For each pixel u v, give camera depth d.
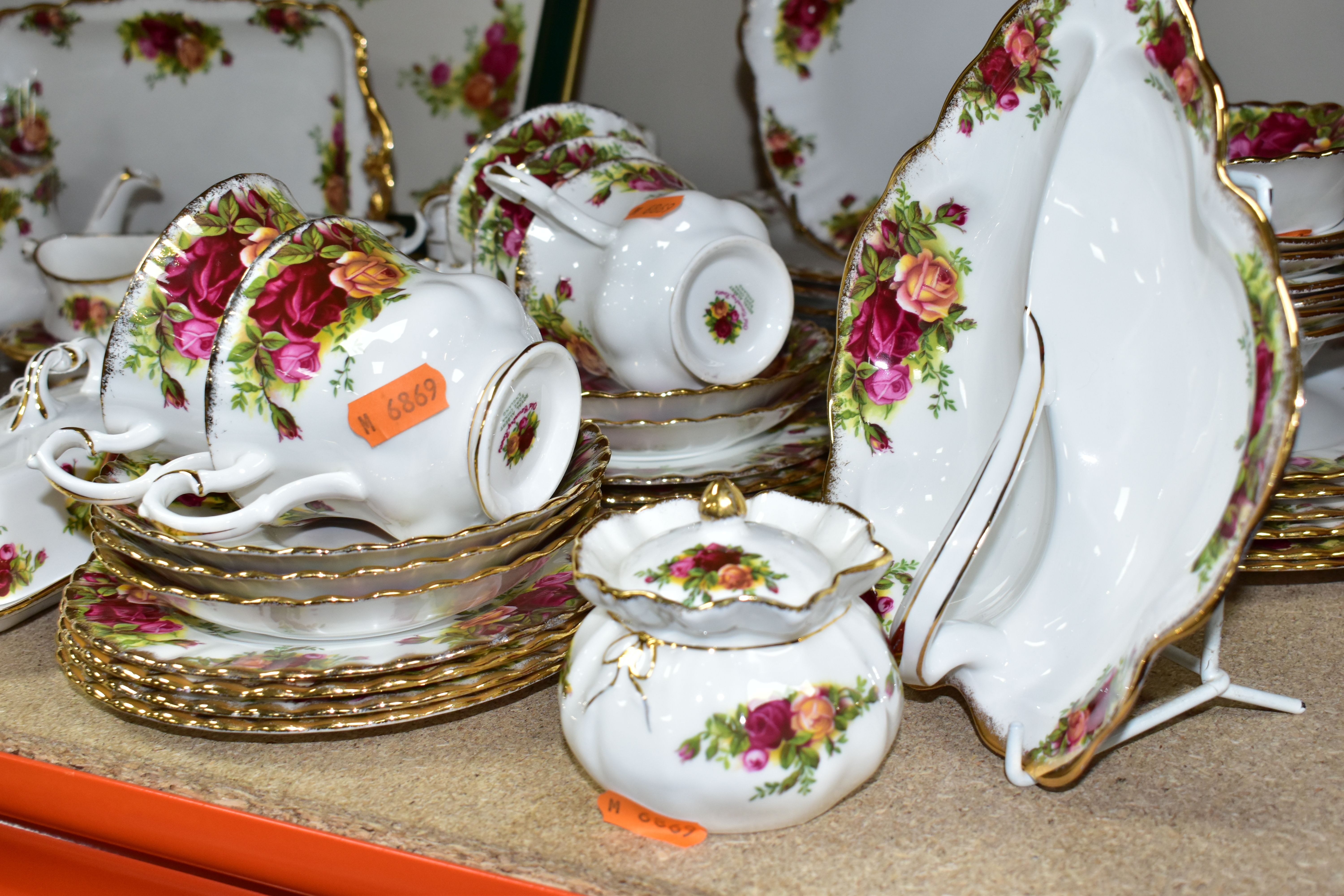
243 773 0.54
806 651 0.47
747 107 1.15
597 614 0.51
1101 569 0.53
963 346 0.65
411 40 1.17
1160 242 0.53
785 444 0.81
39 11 1.17
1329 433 0.71
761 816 0.47
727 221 0.78
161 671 0.55
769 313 0.80
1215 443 0.48
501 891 0.48
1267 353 0.44
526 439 0.63
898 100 0.97
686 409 0.76
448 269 0.90
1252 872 0.45
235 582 0.55
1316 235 0.67
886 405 0.66
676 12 1.15
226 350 0.57
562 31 1.12
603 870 0.47
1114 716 0.48
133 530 0.58
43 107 1.21
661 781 0.46
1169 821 0.49
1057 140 0.58
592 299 0.79
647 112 1.20
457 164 1.19
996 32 0.60
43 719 0.59
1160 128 0.51
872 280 0.65
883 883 0.46
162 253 0.61
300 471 0.60
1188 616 0.46
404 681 0.55
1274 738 0.54
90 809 0.56
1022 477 0.60
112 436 0.62
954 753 0.55
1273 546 0.64
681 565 0.47
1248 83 0.97
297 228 0.59
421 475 0.59
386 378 0.57
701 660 0.46
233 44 1.16
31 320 1.08
